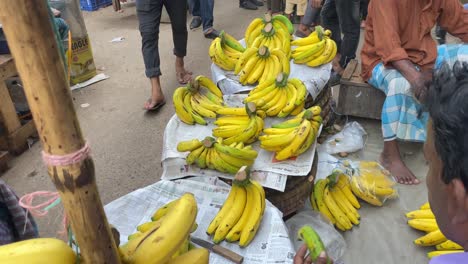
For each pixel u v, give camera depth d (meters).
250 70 2.81
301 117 2.28
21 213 1.46
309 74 2.83
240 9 6.33
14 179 2.90
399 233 2.29
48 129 0.62
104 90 4.09
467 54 2.79
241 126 2.27
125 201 1.83
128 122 3.51
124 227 1.70
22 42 0.56
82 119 3.59
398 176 2.66
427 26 2.83
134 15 6.33
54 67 0.59
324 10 3.99
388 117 2.68
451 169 0.68
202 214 1.81
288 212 2.20
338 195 2.43
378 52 2.83
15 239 1.49
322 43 2.90
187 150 2.14
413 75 2.58
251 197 1.77
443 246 2.09
